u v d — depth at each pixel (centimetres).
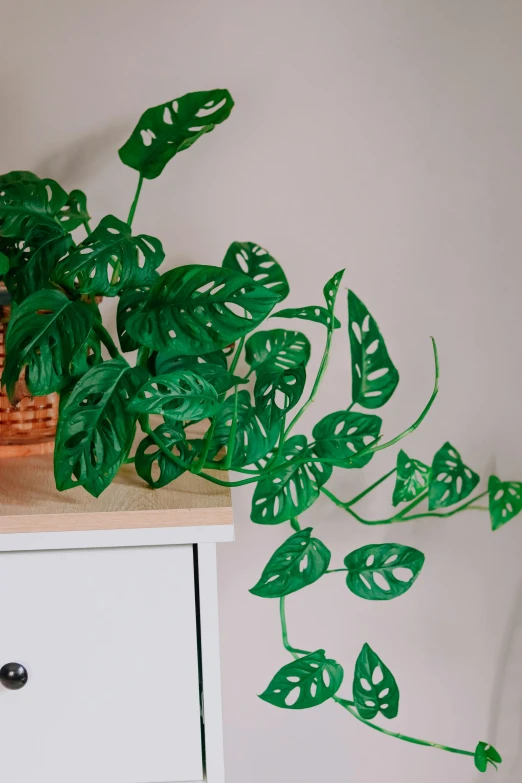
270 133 105
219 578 112
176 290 63
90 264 63
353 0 103
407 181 107
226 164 105
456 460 107
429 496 106
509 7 104
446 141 106
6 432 81
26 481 72
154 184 104
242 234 106
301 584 91
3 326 75
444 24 104
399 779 117
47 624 64
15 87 101
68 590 64
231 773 116
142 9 101
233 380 72
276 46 103
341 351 108
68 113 102
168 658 65
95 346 70
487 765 118
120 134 103
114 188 104
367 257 108
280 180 105
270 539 111
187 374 63
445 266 108
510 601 116
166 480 70
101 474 61
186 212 105
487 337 110
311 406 109
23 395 79
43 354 60
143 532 63
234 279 62
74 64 101
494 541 115
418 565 98
